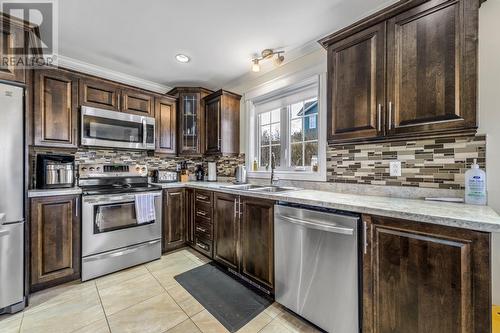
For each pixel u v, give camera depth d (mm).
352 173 1972
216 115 3064
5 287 1604
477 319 955
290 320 1590
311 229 1507
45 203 1930
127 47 2326
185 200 2955
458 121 1210
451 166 1478
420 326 1088
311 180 2275
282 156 2732
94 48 2344
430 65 1295
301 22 1933
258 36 2135
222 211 2346
